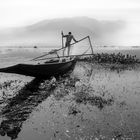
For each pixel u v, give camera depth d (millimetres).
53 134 6977
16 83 15141
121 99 10742
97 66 25453
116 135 6789
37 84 14586
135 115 8414
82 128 7367
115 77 17391
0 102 10383
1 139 6688
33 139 6684
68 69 19281
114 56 30969
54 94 11906
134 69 22438
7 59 37688
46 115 8648
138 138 6578
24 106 9773
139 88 13211
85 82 15273
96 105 9766
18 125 7707
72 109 9258
